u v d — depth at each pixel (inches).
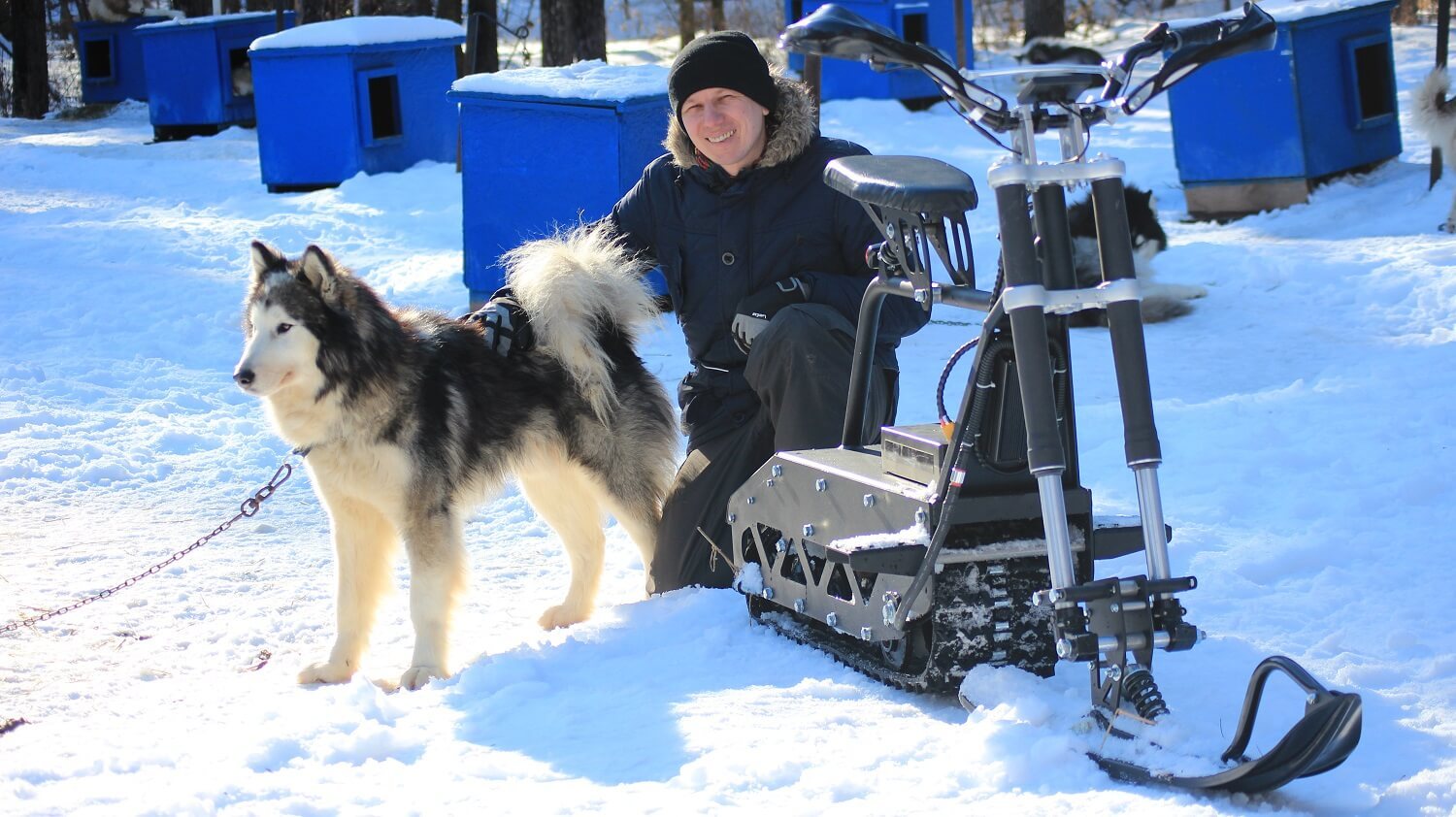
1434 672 130.4
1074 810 99.0
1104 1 1081.4
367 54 560.4
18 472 235.5
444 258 420.8
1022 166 106.8
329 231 470.6
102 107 982.4
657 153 352.5
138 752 118.6
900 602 123.9
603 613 163.3
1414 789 99.3
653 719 124.0
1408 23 877.2
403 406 152.0
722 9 1005.2
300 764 116.8
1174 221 462.0
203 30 759.7
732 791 106.3
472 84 356.5
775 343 155.9
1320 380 253.9
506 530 215.6
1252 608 153.4
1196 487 203.5
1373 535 174.9
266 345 144.6
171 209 530.6
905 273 125.4
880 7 689.6
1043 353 107.5
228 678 149.0
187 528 211.3
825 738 117.8
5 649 155.5
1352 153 461.4
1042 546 123.0
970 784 106.3
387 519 157.3
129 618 168.9
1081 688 122.3
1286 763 95.3
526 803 104.8
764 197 167.8
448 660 152.6
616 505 173.0
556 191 349.4
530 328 169.8
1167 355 302.8
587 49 577.0
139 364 315.3
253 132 756.0
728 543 165.2
